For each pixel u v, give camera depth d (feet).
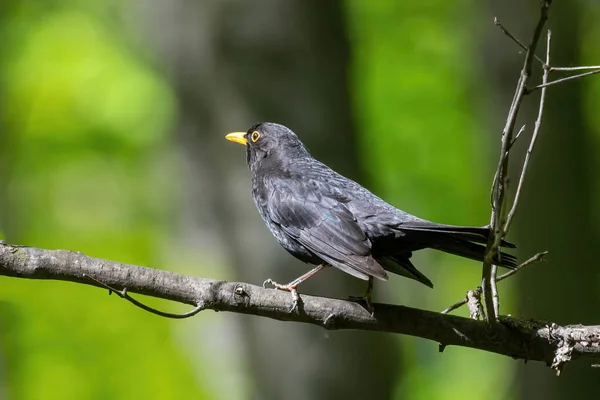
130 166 66.95
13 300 54.90
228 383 54.75
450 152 62.80
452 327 23.66
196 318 58.39
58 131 64.44
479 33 53.78
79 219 66.49
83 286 57.00
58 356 56.39
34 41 64.49
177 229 54.90
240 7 45.01
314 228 27.78
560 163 47.34
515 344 23.38
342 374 43.65
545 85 20.31
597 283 47.60
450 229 24.08
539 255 23.31
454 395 65.98
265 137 31.96
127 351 58.13
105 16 65.41
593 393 45.29
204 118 46.44
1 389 52.13
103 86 64.08
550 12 47.88
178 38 46.32
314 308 23.86
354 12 62.13
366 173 46.62
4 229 62.80
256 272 44.83
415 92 62.44
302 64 45.06
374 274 24.29
